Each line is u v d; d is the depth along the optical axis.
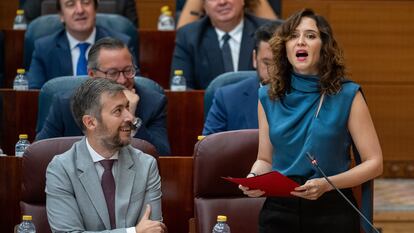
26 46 12.88
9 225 9.16
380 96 15.42
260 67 9.76
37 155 7.89
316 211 6.96
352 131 7.10
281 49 7.24
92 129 7.34
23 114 11.26
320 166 6.99
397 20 15.41
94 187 7.30
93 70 9.72
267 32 9.69
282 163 7.16
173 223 9.08
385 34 15.42
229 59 12.22
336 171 7.05
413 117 15.38
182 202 9.06
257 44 9.78
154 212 7.44
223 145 8.09
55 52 11.98
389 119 15.39
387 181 14.91
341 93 7.08
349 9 15.41
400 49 15.41
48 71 11.98
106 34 12.16
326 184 6.77
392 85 15.41
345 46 15.45
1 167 9.11
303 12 7.23
